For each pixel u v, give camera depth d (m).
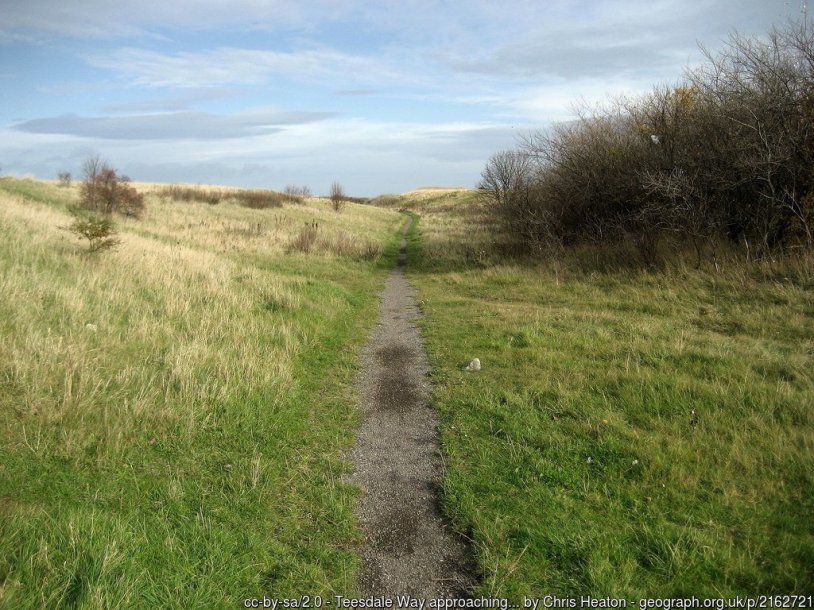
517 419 5.37
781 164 10.62
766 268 10.12
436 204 62.97
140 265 10.52
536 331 8.50
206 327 7.67
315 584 3.23
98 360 5.78
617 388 5.85
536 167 19.19
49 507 3.60
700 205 12.34
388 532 3.77
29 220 12.84
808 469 4.00
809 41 10.59
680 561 3.20
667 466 4.23
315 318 9.59
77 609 2.70
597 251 14.53
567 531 3.59
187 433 4.84
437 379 6.83
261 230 23.53
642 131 14.91
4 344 5.52
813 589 2.95
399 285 15.16
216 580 3.18
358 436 5.30
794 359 6.29
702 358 6.54
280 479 4.41
